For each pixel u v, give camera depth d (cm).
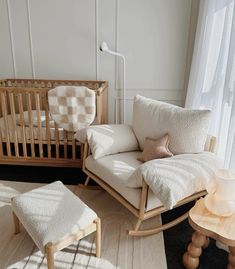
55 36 311
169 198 156
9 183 261
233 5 207
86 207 169
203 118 201
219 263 173
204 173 178
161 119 218
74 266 168
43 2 299
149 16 296
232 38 203
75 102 247
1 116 306
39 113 259
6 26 311
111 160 217
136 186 180
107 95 317
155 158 205
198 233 159
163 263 173
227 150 204
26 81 325
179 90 321
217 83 231
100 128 231
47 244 146
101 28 304
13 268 167
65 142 267
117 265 171
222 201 157
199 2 285
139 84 321
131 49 309
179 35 300
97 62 316
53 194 181
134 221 211
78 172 287
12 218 211
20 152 301
